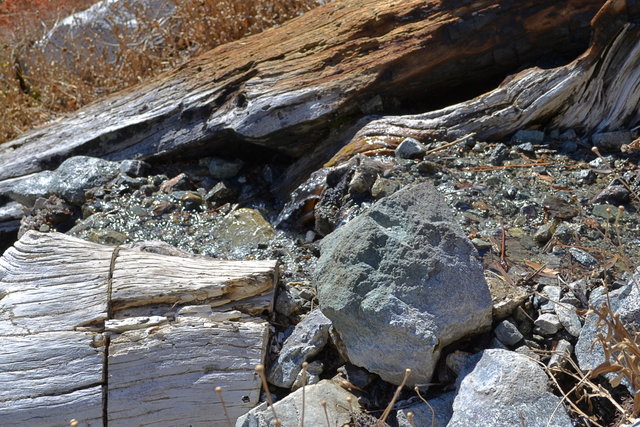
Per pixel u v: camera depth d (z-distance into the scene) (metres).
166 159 5.10
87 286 3.36
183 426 3.03
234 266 3.45
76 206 4.80
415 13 4.75
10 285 3.42
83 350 3.13
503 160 4.23
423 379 2.94
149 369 3.09
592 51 4.30
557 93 4.37
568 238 3.57
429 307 2.92
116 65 7.01
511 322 3.11
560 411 2.67
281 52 5.04
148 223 4.39
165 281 3.36
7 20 8.12
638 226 3.67
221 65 5.22
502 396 2.68
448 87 4.91
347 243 3.08
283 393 3.17
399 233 3.05
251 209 4.44
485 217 3.77
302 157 4.79
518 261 3.45
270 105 4.72
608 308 2.76
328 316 3.07
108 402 3.04
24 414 3.00
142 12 7.34
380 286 2.96
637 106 4.38
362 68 4.72
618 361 2.68
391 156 4.35
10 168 5.30
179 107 5.11
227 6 6.53
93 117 5.43
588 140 4.43
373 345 2.94
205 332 3.16
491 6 4.56
